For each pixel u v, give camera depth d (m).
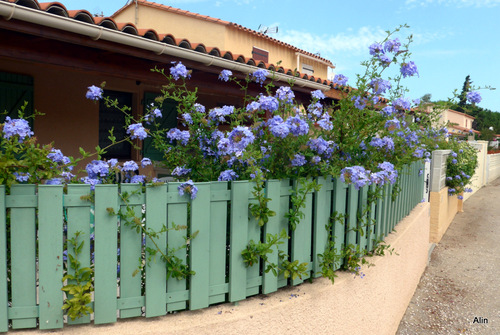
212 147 3.04
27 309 1.99
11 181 1.93
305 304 2.63
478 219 10.23
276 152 2.79
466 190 10.30
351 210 3.31
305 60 17.19
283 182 2.68
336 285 2.92
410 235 4.91
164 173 6.09
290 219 2.66
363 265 3.40
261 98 2.77
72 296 2.04
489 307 4.95
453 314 4.74
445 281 5.80
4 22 3.59
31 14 3.58
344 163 3.21
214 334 2.19
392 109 3.54
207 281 2.35
